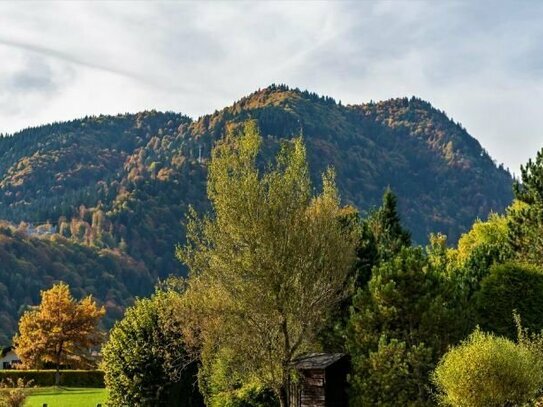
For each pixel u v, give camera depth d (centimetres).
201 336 3984
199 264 3894
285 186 3928
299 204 3925
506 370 2662
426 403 3189
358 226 4706
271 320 3772
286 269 3769
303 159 4056
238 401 4131
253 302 3744
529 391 2708
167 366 4528
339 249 3959
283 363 3788
